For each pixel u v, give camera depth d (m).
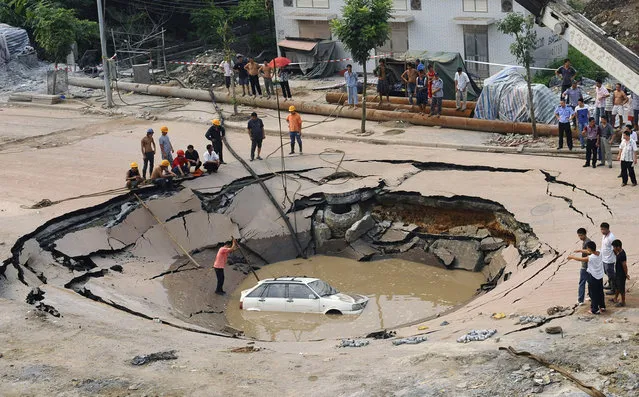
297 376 16.12
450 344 17.12
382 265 27.11
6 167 32.31
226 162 31.11
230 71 40.66
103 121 39.12
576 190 26.11
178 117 38.75
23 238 24.36
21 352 17.44
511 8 39.53
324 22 46.22
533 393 14.38
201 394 15.34
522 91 33.09
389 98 37.31
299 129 31.73
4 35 49.25
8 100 44.38
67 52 44.19
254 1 52.94
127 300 22.97
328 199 28.69
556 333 16.78
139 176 28.41
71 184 29.59
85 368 16.62
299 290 23.92
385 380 15.45
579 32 18.88
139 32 53.34
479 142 31.98
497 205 26.28
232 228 28.16
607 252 18.34
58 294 21.92
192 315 23.61
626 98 30.19
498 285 23.08
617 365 15.08
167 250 26.69
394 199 28.36
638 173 26.77
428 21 42.44
